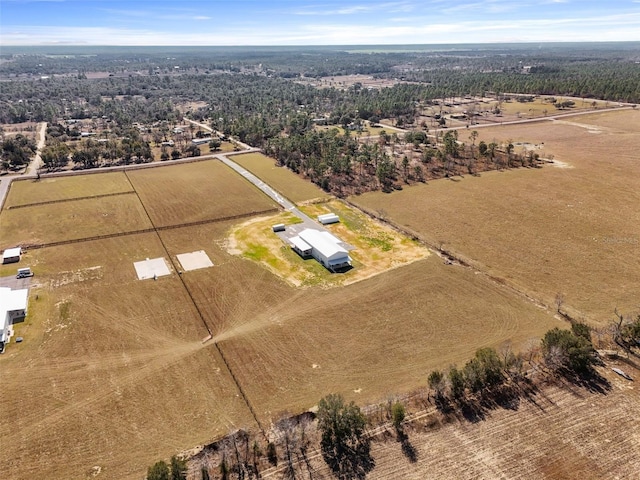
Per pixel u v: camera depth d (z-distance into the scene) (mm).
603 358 58938
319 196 123312
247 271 83500
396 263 85750
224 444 47156
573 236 95062
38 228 101938
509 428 48625
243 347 62844
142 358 60719
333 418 46406
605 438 47000
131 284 78938
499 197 118500
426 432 48406
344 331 66000
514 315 68875
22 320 68500
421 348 62094
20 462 45625
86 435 48750
